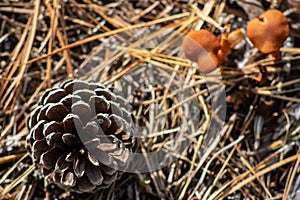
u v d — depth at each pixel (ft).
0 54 1.77
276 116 1.74
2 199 1.68
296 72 1.76
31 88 1.76
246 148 1.73
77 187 1.61
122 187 1.70
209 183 1.71
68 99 1.59
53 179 1.60
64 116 1.60
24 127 1.73
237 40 1.70
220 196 1.69
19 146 1.71
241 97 1.75
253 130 1.74
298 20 1.77
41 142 1.59
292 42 1.77
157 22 1.77
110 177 1.61
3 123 1.72
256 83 1.75
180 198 1.69
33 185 1.69
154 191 1.70
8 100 1.73
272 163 1.71
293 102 1.74
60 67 1.77
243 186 1.70
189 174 1.70
